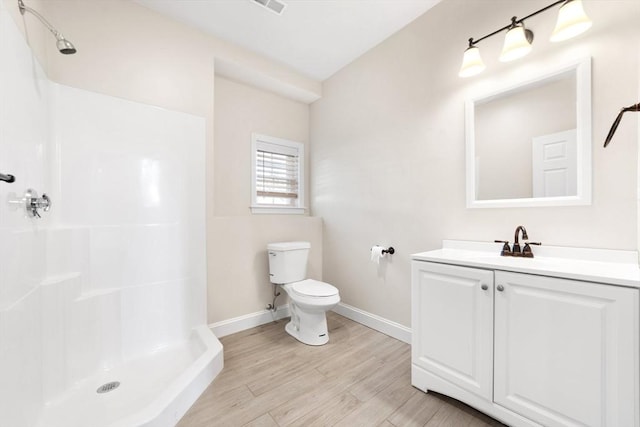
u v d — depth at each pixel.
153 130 1.96
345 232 2.77
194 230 2.14
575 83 1.39
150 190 1.93
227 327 2.34
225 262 2.35
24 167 1.22
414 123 2.14
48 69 1.59
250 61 2.52
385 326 2.34
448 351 1.44
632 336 0.94
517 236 1.52
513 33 1.44
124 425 1.11
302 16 2.08
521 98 1.58
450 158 1.91
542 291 1.14
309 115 3.32
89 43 1.74
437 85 1.98
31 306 1.23
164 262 1.99
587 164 1.34
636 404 0.93
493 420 1.34
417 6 2.00
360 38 2.35
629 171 1.24
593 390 1.01
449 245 1.89
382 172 2.39
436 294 1.50
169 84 2.05
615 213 1.27
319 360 1.91
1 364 0.98
